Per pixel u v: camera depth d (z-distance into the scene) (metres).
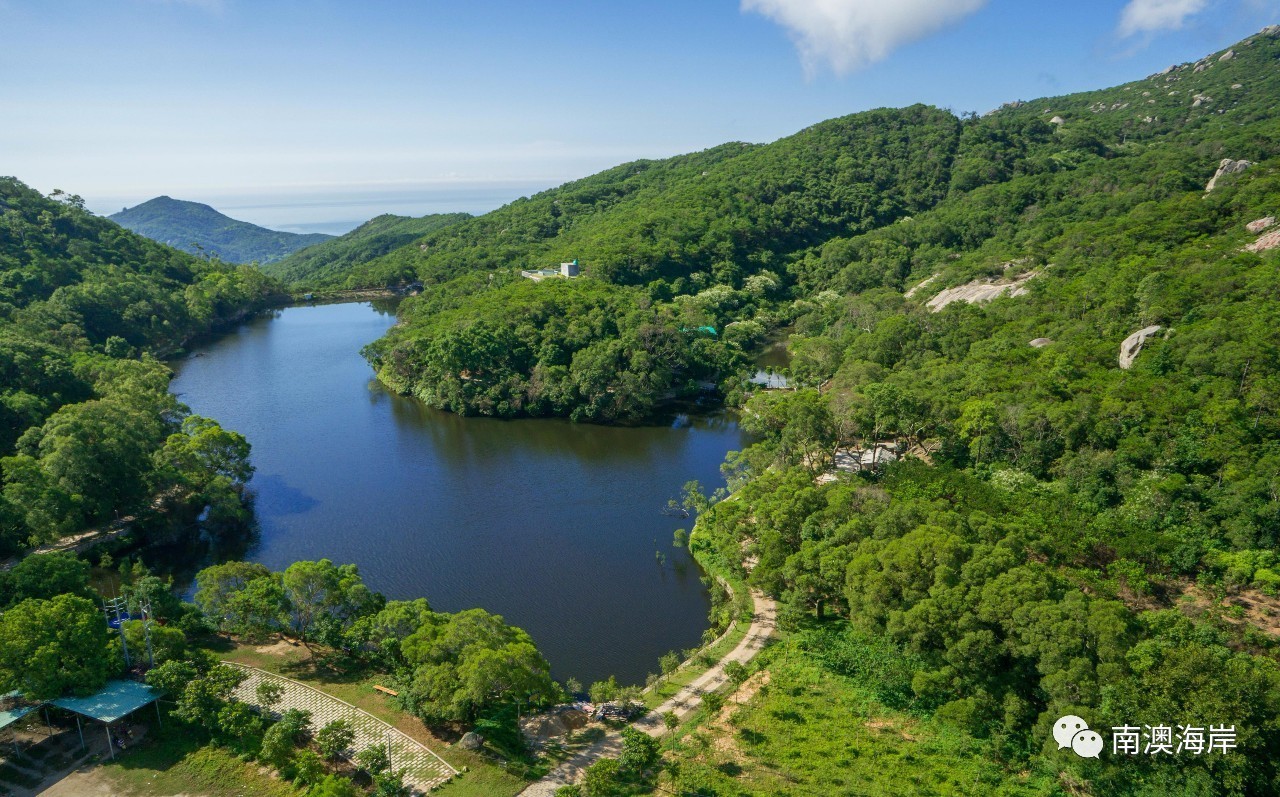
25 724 56.69
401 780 49.84
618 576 91.31
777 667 66.62
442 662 58.06
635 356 156.38
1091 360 111.19
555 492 117.88
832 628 71.88
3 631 54.75
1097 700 50.31
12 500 86.12
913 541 66.62
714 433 147.62
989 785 50.19
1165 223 155.00
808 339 176.62
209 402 167.75
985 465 97.88
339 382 186.25
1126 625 54.66
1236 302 110.25
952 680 57.34
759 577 76.75
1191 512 77.56
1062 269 159.12
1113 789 47.78
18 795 49.84
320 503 113.56
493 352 162.62
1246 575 68.50
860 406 105.12
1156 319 113.56
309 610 69.69
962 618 58.03
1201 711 46.75
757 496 91.25
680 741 56.47
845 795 49.88
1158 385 95.50
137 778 51.62
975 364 120.25
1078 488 87.25
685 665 69.44
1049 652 53.00
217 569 71.38
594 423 154.38
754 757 54.38
